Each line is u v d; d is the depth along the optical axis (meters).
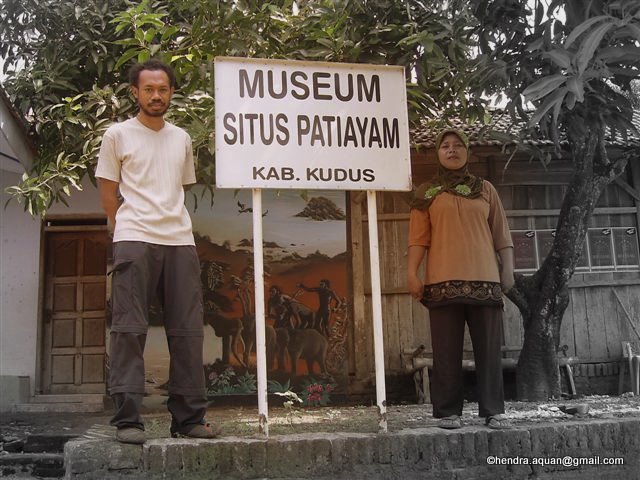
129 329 3.50
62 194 8.95
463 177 4.26
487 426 4.04
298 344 8.38
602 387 9.13
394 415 5.46
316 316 8.46
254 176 3.84
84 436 3.81
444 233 4.13
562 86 3.47
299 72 3.99
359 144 4.02
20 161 7.76
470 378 8.65
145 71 3.67
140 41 5.88
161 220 3.63
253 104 3.90
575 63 3.25
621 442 4.15
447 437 3.82
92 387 8.98
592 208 7.39
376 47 6.48
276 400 8.20
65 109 7.07
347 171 3.98
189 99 6.50
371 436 3.74
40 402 8.71
